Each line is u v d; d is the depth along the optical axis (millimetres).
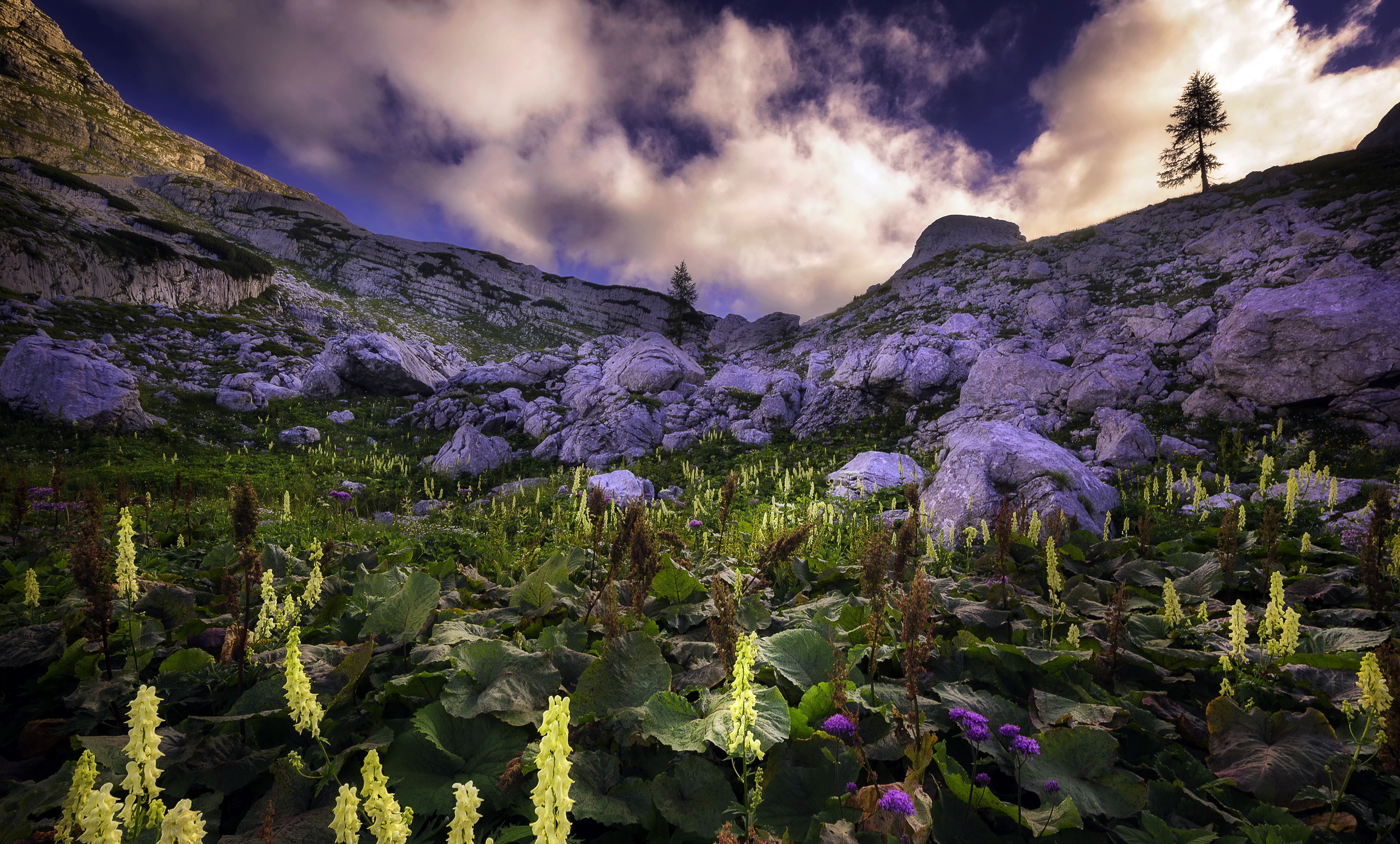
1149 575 5750
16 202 53500
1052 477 10625
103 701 2785
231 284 68375
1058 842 2330
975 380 23922
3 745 2873
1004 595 4812
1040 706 3074
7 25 134250
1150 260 39906
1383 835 2336
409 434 30875
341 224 132000
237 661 3105
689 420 28000
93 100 134750
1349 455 14688
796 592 5590
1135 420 17719
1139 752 3010
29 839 2016
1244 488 12695
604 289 132125
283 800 2250
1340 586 5145
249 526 3027
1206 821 2527
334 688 2814
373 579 4367
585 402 29562
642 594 3893
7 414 22297
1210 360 20625
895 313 51625
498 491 20297
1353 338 16125
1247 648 3787
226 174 147125
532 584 4344
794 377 29062
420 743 2523
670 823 2283
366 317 87438
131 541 3336
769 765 2523
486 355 91062
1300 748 2797
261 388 33281
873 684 3156
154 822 1495
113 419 23562
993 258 54344
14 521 6594
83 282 50844
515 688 2789
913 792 2230
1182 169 56344
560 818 1208
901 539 4188
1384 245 25062
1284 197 39062
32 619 3818
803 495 15492
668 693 2773
